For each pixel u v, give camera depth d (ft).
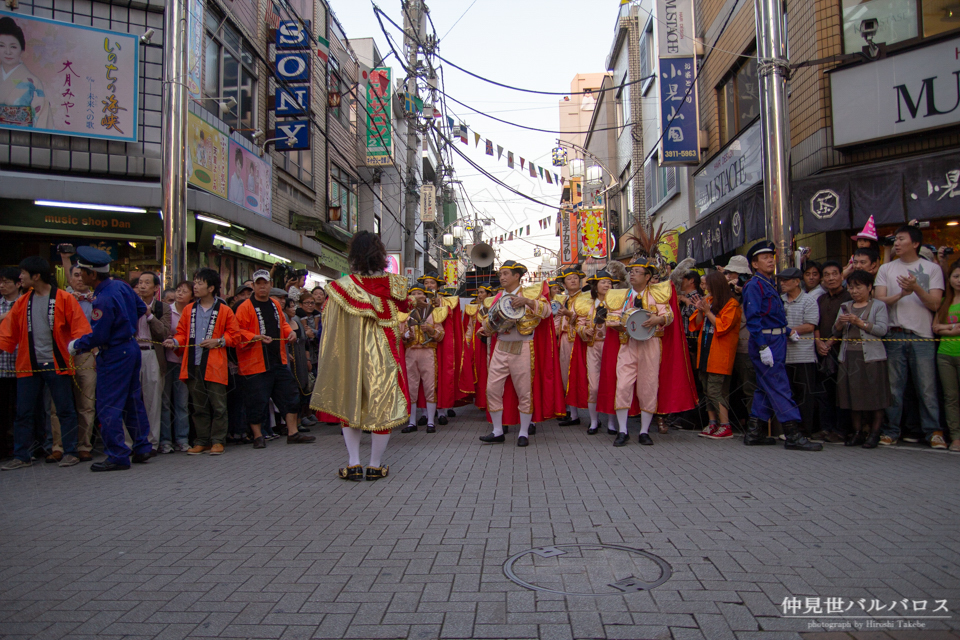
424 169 110.32
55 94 33.58
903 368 20.16
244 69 46.50
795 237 31.60
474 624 8.26
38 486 16.93
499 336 22.41
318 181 61.46
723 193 44.24
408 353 26.14
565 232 76.28
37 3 34.06
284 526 12.83
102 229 34.14
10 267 21.30
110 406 19.07
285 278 30.76
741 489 15.03
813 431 22.94
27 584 9.94
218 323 22.31
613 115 95.40
